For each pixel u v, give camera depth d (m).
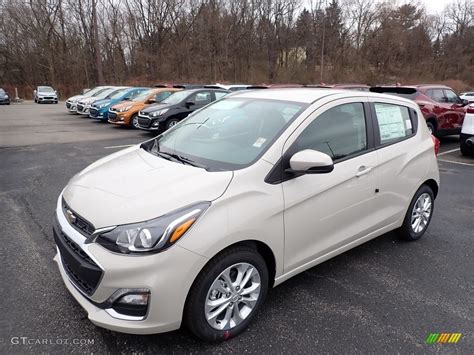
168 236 2.11
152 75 42.88
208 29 41.38
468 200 5.55
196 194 2.29
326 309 2.86
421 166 3.85
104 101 16.05
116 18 43.62
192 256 2.16
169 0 42.31
